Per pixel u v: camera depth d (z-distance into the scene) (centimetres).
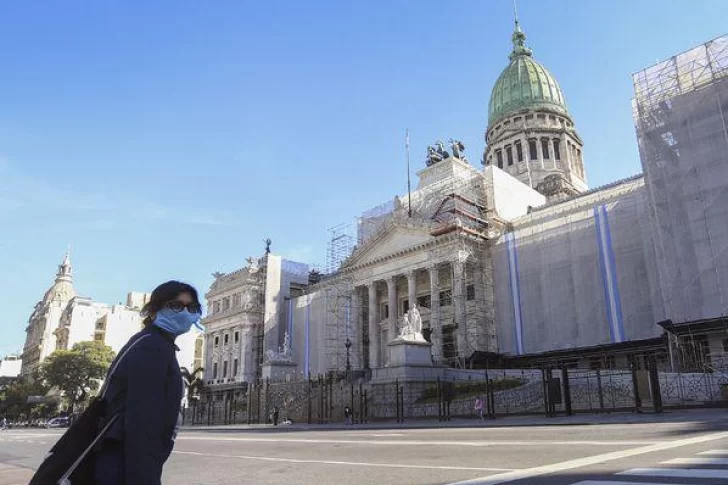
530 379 4175
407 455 1466
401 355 4381
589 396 3250
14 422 11862
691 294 4416
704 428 1753
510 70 11381
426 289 7694
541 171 10144
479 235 6862
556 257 6081
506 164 10669
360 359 7894
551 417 2995
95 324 14012
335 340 8425
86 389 11056
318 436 2633
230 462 1591
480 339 6519
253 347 10112
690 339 4512
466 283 6850
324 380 5672
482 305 6688
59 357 10312
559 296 5962
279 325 10038
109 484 379
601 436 1689
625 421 2316
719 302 4256
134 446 376
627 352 5319
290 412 5322
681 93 4834
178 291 464
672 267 4578
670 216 4662
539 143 10369
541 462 1149
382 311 8231
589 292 5709
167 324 450
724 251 4309
